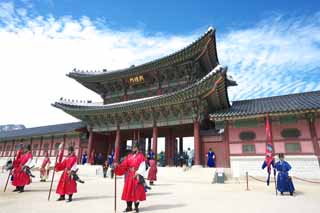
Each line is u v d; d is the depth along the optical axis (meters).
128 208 8.38
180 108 27.73
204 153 25.31
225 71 21.92
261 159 21.97
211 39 26.31
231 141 23.91
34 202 10.09
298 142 21.05
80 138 38.75
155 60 31.05
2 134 56.25
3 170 34.56
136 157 8.98
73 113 35.50
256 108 24.38
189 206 9.22
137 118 31.59
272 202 10.17
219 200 10.68
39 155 43.38
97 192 13.44
